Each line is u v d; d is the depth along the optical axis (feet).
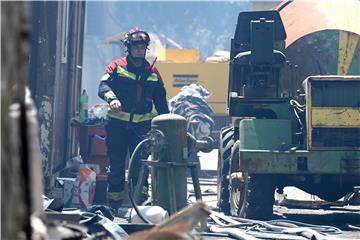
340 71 71.92
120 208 68.64
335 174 63.21
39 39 73.77
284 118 65.46
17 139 10.00
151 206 53.26
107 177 67.21
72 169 81.10
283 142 63.00
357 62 72.18
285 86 71.05
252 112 67.15
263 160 62.08
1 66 9.96
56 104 80.33
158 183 57.57
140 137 66.44
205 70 158.40
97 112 98.07
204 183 106.52
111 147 66.18
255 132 63.00
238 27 69.56
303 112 64.34
